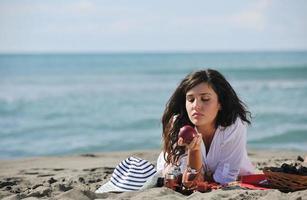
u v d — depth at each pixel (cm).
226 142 523
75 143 1482
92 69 7056
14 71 6669
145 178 534
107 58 14388
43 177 689
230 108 518
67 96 2861
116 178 543
